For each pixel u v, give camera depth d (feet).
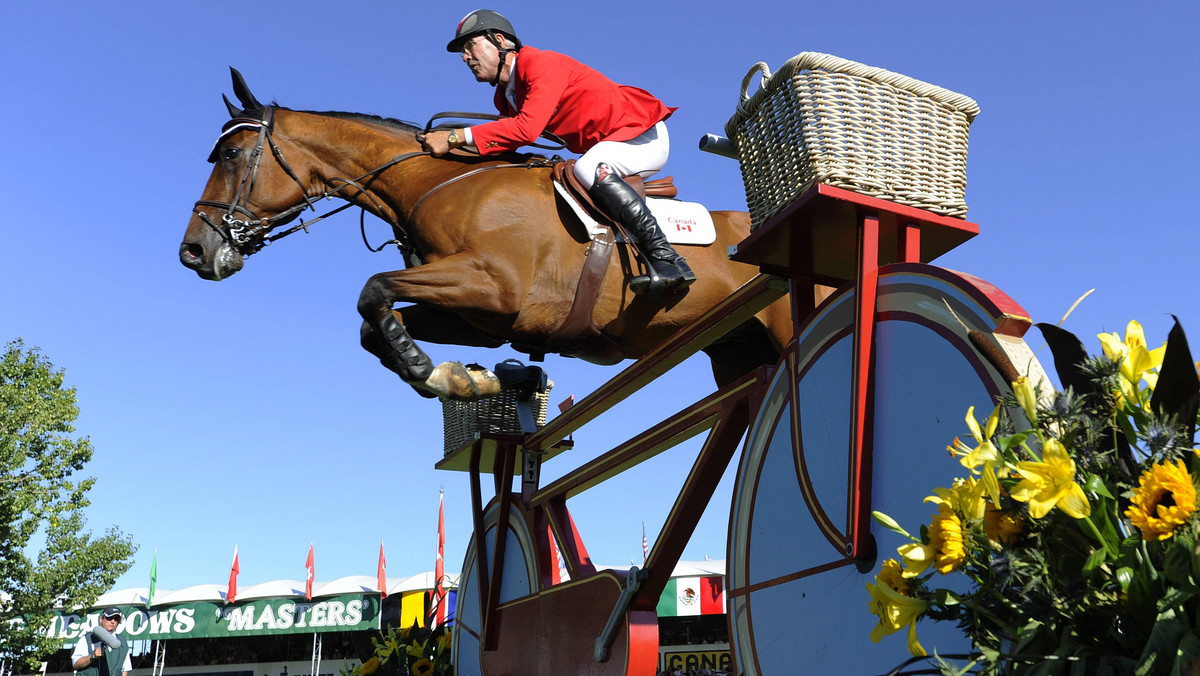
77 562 58.29
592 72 12.00
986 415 5.94
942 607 4.92
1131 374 4.57
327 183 12.62
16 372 59.47
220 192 12.31
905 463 6.68
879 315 7.22
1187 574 3.84
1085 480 4.36
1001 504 4.56
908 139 7.42
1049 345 5.04
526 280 10.99
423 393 12.01
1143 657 3.85
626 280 11.25
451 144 11.72
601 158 11.27
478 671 17.35
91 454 60.23
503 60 12.19
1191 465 4.21
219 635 72.95
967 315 6.21
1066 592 4.31
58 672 82.58
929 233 7.62
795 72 7.32
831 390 7.71
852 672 6.94
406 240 12.35
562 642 13.55
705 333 10.09
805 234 7.68
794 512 8.03
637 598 11.44
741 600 8.75
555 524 14.74
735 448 9.90
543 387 18.13
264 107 12.71
